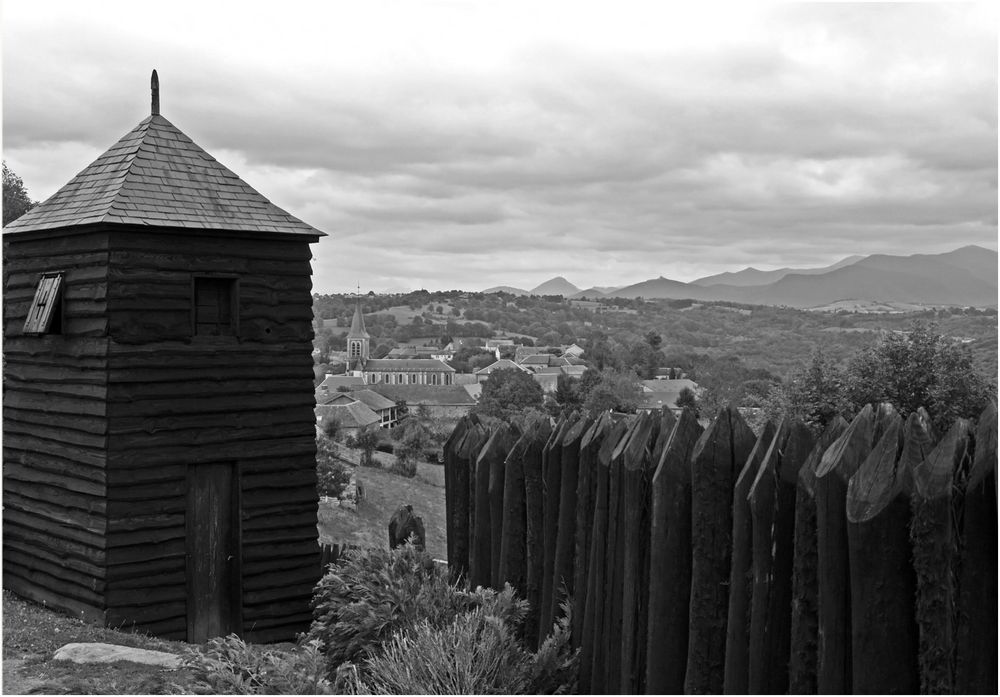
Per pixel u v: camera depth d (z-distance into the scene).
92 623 11.01
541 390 119.56
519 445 6.76
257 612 12.02
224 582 11.85
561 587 6.15
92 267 11.22
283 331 12.41
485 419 97.31
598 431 5.88
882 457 3.76
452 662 5.72
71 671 8.66
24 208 29.16
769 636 4.30
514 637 6.21
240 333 12.00
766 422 4.73
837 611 3.87
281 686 5.99
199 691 6.05
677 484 4.88
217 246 11.80
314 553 12.60
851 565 3.75
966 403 34.47
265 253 12.26
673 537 4.88
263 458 12.17
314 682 5.97
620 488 5.43
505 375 119.81
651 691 4.95
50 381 11.91
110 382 10.95
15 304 12.62
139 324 11.17
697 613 4.74
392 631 6.48
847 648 3.86
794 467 4.35
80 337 11.38
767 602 4.31
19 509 12.50
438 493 55.59
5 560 12.71
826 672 3.89
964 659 3.51
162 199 11.66
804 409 36.31
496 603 6.25
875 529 3.65
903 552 3.64
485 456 7.17
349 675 6.31
